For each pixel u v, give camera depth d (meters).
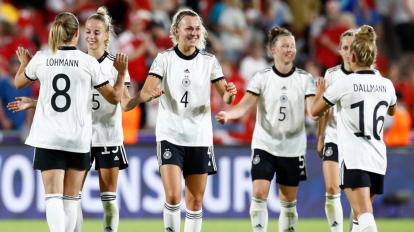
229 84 28.89
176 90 29.27
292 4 59.91
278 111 31.45
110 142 30.88
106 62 30.72
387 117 46.59
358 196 27.05
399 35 60.38
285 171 31.55
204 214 43.69
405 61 57.34
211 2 58.59
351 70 32.00
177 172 28.91
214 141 47.03
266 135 31.61
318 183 44.12
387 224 42.78
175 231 28.92
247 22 58.34
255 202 31.25
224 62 52.91
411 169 44.62
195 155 29.31
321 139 32.62
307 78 31.73
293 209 31.88
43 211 43.38
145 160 43.50
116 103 28.30
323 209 44.19
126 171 43.47
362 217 26.83
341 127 27.56
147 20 53.09
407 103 52.28
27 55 28.44
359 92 27.20
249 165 43.62
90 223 41.97
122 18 57.31
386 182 44.69
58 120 27.58
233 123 47.56
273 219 43.84
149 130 46.25
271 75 31.61
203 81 29.42
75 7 57.88
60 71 27.59
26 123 48.41
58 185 27.58
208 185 43.62
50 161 27.56
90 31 30.45
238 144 43.66
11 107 29.39
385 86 27.53
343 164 27.41
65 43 27.86
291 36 31.45
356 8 60.94
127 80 30.38
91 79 27.81
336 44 56.72
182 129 29.19
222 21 57.28
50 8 59.03
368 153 27.17
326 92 27.53
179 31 29.27
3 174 43.16
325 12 60.50
